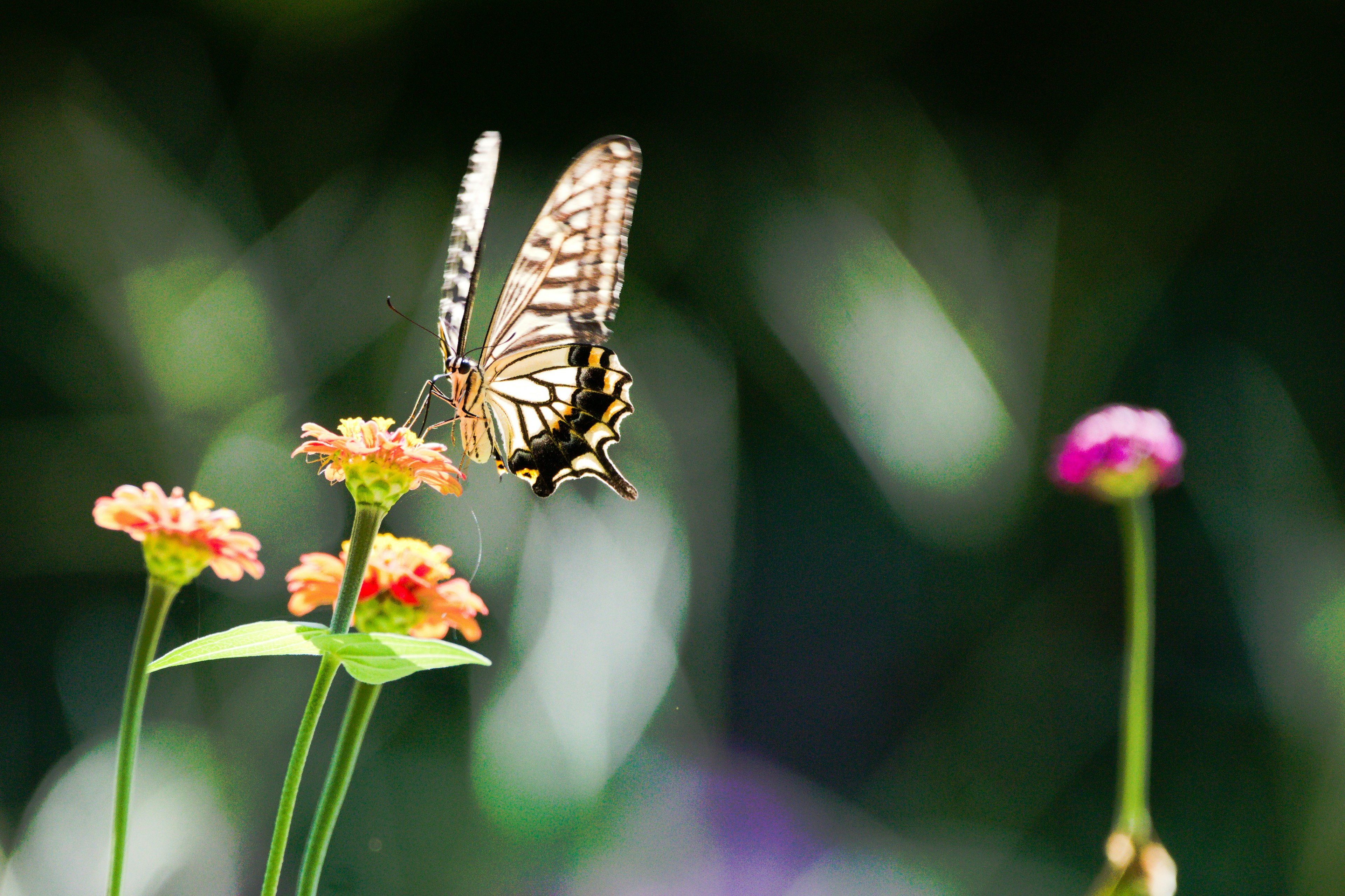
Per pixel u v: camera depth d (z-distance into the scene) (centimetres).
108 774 170
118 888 130
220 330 187
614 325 211
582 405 150
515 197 232
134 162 209
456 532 178
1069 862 190
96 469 201
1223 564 197
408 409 195
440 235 232
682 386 211
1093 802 200
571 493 181
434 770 186
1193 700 220
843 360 193
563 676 167
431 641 139
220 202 217
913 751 212
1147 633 147
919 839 197
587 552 175
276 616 182
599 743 167
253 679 183
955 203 216
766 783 210
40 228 202
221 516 139
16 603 219
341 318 214
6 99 227
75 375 206
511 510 179
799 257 209
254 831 171
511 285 149
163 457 190
